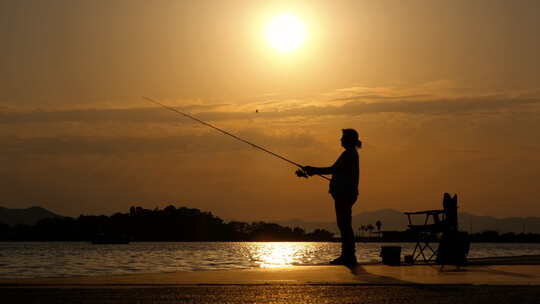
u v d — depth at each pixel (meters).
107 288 10.09
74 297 8.84
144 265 76.75
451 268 14.82
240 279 11.59
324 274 12.77
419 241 17.34
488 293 9.29
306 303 8.27
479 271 13.80
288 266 15.60
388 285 10.52
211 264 77.44
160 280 11.41
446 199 16.73
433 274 12.81
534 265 16.20
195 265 75.00
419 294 9.20
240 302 8.35
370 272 13.34
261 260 92.50
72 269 68.00
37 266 78.00
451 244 16.44
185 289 9.95
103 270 65.38
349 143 15.88
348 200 15.83
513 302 8.15
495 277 12.05
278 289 9.95
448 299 8.56
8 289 9.92
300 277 12.02
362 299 8.66
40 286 10.38
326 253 149.38
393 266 15.52
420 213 17.09
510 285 10.45
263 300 8.57
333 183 15.89
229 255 129.38
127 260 99.06
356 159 15.86
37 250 190.00
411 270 14.08
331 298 8.77
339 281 11.12
